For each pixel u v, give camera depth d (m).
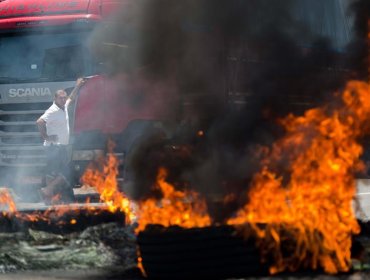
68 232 8.24
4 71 15.75
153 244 6.19
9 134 15.98
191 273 6.08
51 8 15.32
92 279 6.43
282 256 6.09
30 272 6.79
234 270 6.04
